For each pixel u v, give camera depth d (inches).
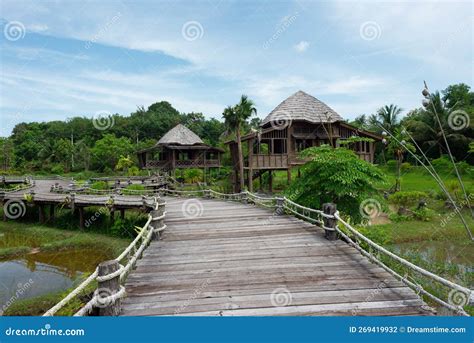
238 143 863.1
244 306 166.7
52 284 427.5
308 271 214.5
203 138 1979.6
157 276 213.8
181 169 1246.9
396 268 275.9
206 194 815.7
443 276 363.3
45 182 1334.9
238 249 277.3
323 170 400.8
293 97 908.6
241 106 856.3
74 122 2369.6
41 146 1984.5
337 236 298.8
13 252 560.1
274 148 898.1
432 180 1138.7
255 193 827.4
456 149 1368.1
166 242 310.5
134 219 665.6
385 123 1165.1
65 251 566.9
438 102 1291.8
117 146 1788.9
